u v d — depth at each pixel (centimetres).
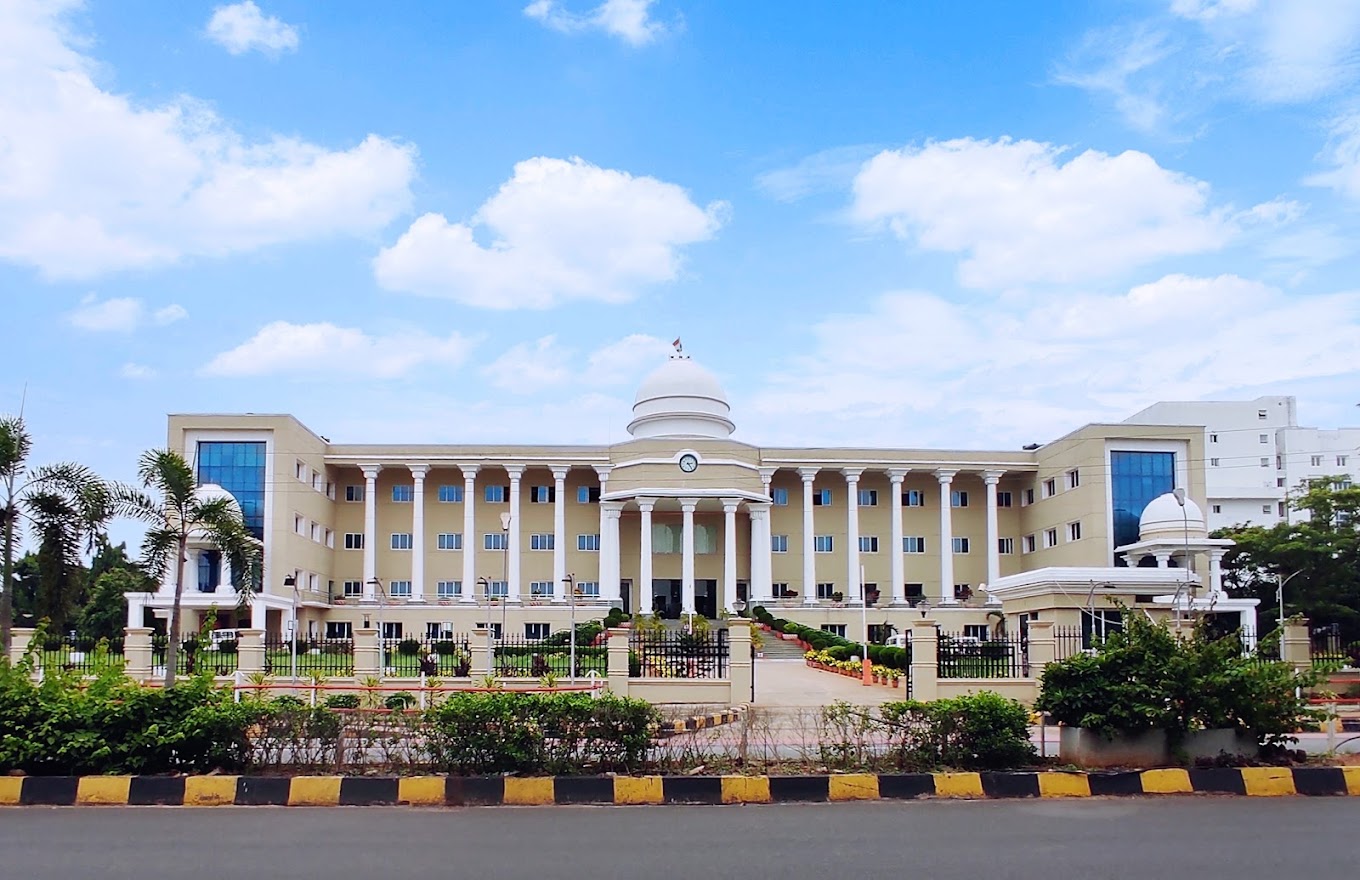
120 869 1207
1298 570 6238
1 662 1848
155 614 6669
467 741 1722
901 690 3903
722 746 1914
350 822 1486
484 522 8238
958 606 7856
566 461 7956
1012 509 8638
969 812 1559
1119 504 7475
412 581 7919
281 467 7144
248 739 1755
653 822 1484
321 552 7875
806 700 3541
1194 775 1736
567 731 1741
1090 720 1808
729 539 7488
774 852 1287
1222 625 5278
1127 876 1172
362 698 2728
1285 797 1692
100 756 1702
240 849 1307
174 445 7138
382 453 7962
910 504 8531
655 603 8119
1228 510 10594
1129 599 4319
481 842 1347
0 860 1252
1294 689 1938
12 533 3275
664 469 7562
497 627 7556
